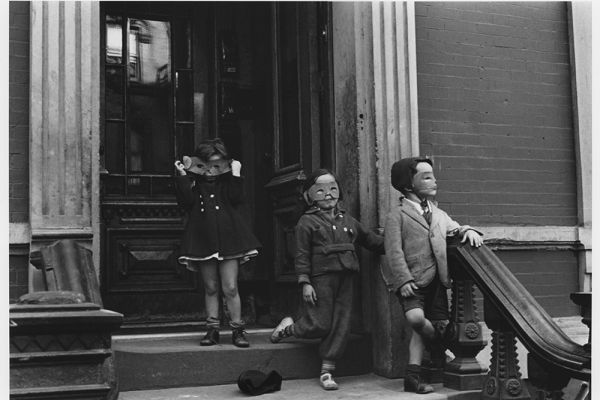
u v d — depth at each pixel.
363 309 4.87
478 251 4.24
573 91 5.62
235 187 4.69
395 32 4.89
